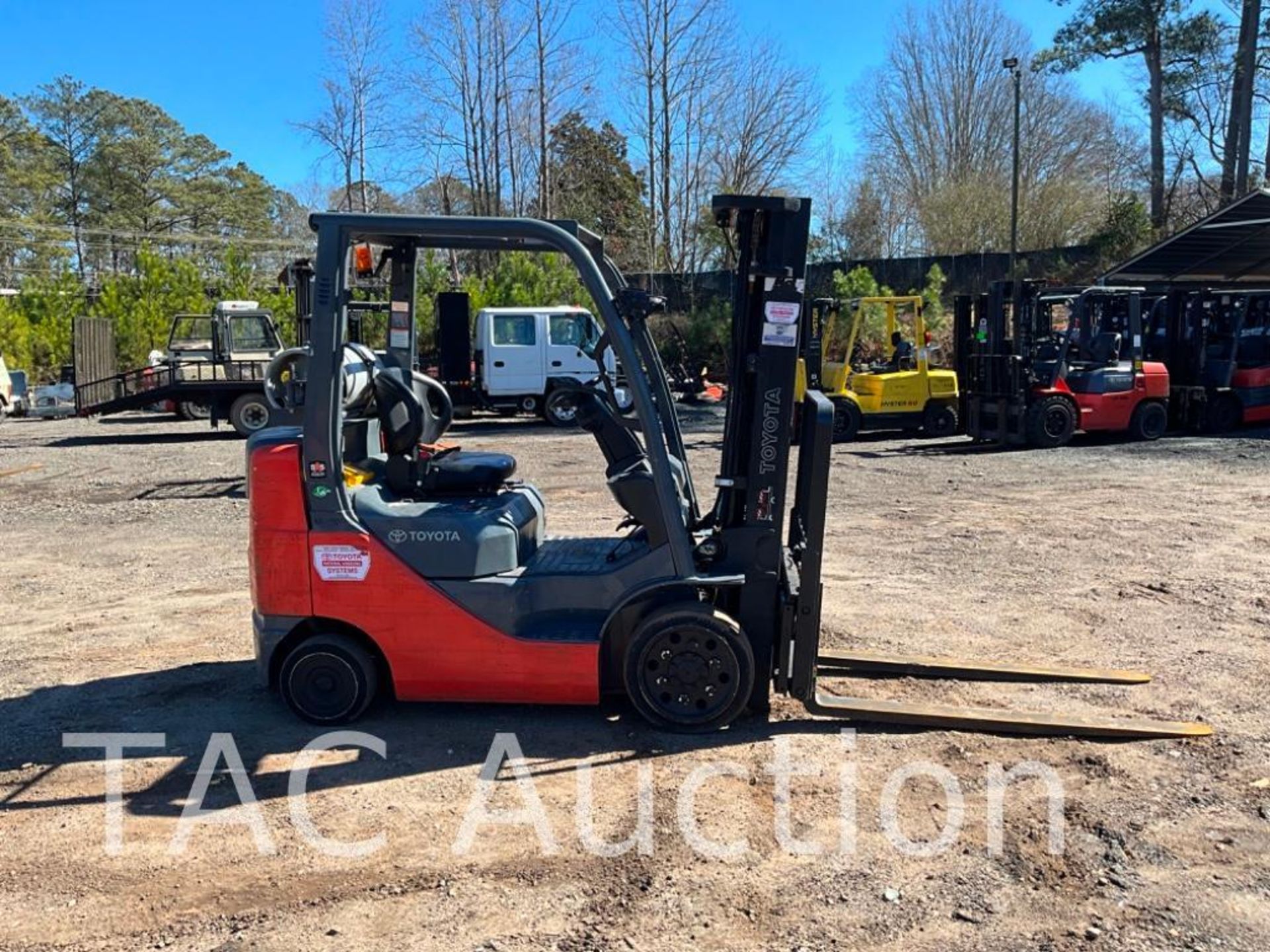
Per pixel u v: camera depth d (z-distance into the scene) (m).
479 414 22.50
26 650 6.15
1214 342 17.58
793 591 4.66
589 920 3.19
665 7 29.58
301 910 3.27
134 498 11.97
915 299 17.28
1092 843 3.63
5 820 3.91
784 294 4.40
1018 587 7.25
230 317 19.33
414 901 3.31
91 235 51.97
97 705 5.14
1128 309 16.38
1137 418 15.96
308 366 4.44
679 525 4.52
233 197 56.59
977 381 16.03
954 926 3.13
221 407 19.20
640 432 4.88
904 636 6.12
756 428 4.52
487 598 4.53
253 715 4.94
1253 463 13.29
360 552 4.54
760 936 3.09
